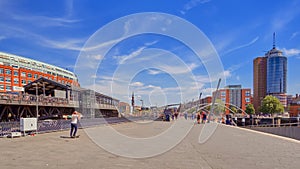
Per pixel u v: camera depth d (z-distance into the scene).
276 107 100.62
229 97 94.56
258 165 6.71
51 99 36.91
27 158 7.67
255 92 141.25
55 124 17.34
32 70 87.44
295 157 7.76
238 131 18.14
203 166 6.64
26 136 14.15
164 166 6.68
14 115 33.06
